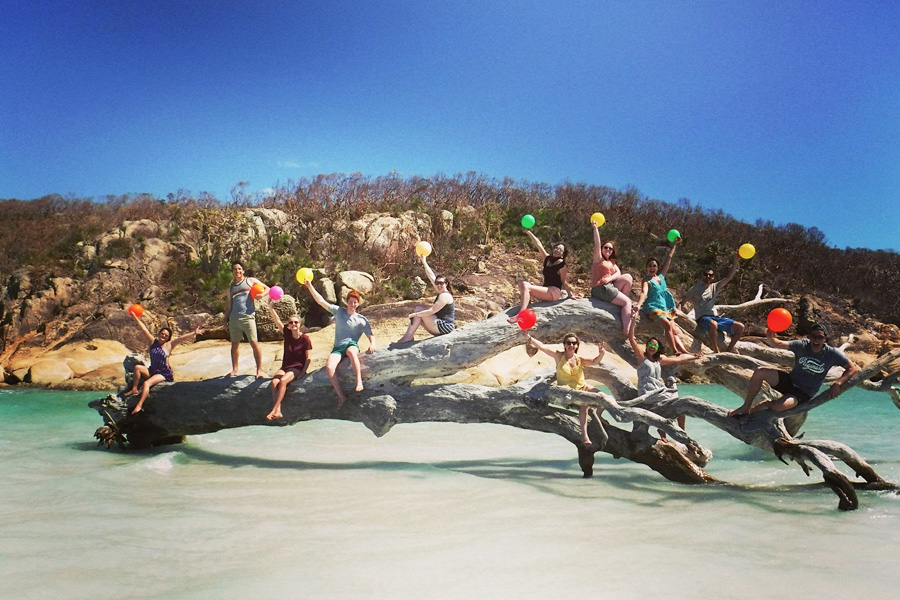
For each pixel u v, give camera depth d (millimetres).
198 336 22422
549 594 4465
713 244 30094
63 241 26516
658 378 9398
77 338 22141
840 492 7008
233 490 7566
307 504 6938
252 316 10547
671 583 4684
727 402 16609
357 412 9742
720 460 10078
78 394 18000
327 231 27234
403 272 25844
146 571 4875
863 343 26188
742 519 6496
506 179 32250
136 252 25344
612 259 10477
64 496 7090
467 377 18094
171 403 10344
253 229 26469
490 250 28016
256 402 10078
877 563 5164
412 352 9773
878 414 14742
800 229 33906
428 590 4520
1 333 22609
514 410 9438
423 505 6938
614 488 8000
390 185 30078
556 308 9977
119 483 7820
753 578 4805
